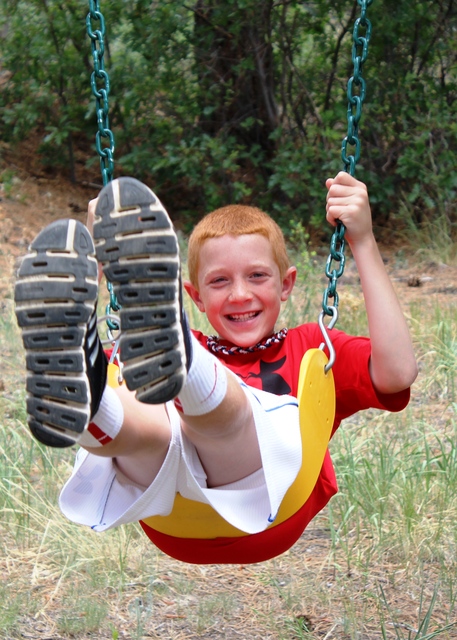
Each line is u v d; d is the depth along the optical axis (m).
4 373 6.70
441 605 3.98
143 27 10.69
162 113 12.23
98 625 3.86
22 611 3.97
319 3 10.91
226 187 11.43
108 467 2.61
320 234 11.20
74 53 11.27
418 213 11.32
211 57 11.13
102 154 3.21
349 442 4.92
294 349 2.95
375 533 4.48
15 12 11.31
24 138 12.14
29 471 5.06
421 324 7.45
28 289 2.06
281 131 10.97
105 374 2.23
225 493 2.48
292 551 4.48
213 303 2.91
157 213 2.10
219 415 2.28
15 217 10.43
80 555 4.36
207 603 3.98
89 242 2.11
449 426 5.66
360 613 3.92
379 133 11.30
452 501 4.62
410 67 11.30
